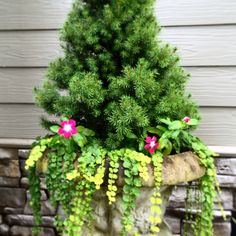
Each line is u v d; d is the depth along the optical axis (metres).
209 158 1.10
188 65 1.38
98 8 1.13
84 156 1.03
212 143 1.39
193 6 1.36
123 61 1.11
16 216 1.50
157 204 1.05
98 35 1.10
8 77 1.45
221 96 1.37
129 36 1.09
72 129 1.03
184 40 1.37
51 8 1.40
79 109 1.10
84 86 1.04
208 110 1.38
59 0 1.40
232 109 1.37
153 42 1.11
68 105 1.10
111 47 1.12
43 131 1.45
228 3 1.34
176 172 1.03
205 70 1.37
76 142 1.07
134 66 1.11
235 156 1.37
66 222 1.03
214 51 1.36
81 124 1.15
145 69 1.07
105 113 1.08
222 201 1.40
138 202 1.07
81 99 1.07
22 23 1.42
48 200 1.46
